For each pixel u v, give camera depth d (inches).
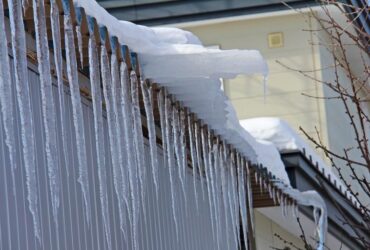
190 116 493.4
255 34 956.0
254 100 953.5
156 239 482.0
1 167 323.0
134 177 403.2
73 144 388.2
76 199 384.8
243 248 706.8
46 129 317.1
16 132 335.0
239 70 427.5
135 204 399.9
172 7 948.6
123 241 436.5
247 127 757.3
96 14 365.4
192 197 556.1
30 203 303.3
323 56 948.6
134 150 415.8
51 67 369.7
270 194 656.4
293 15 949.2
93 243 399.5
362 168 1093.8
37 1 314.2
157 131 507.8
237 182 594.2
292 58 947.3
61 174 372.2
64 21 339.0
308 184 769.6
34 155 337.1
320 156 933.2
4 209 322.0
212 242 589.6
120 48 390.0
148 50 416.2
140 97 457.4
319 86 943.7
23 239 334.0
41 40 316.5
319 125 940.6
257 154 634.8
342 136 1002.1
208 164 546.6
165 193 507.8
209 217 591.2
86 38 373.4
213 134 528.1
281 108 949.2
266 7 938.7
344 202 841.5
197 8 946.1
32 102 353.7
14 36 298.5
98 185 413.1
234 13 943.0
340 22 910.4
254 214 746.8
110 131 378.9
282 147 752.3
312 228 775.1
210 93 463.2
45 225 353.7
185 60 423.2
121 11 949.8
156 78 433.4
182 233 529.0
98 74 365.7
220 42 959.0
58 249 360.2
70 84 339.0
